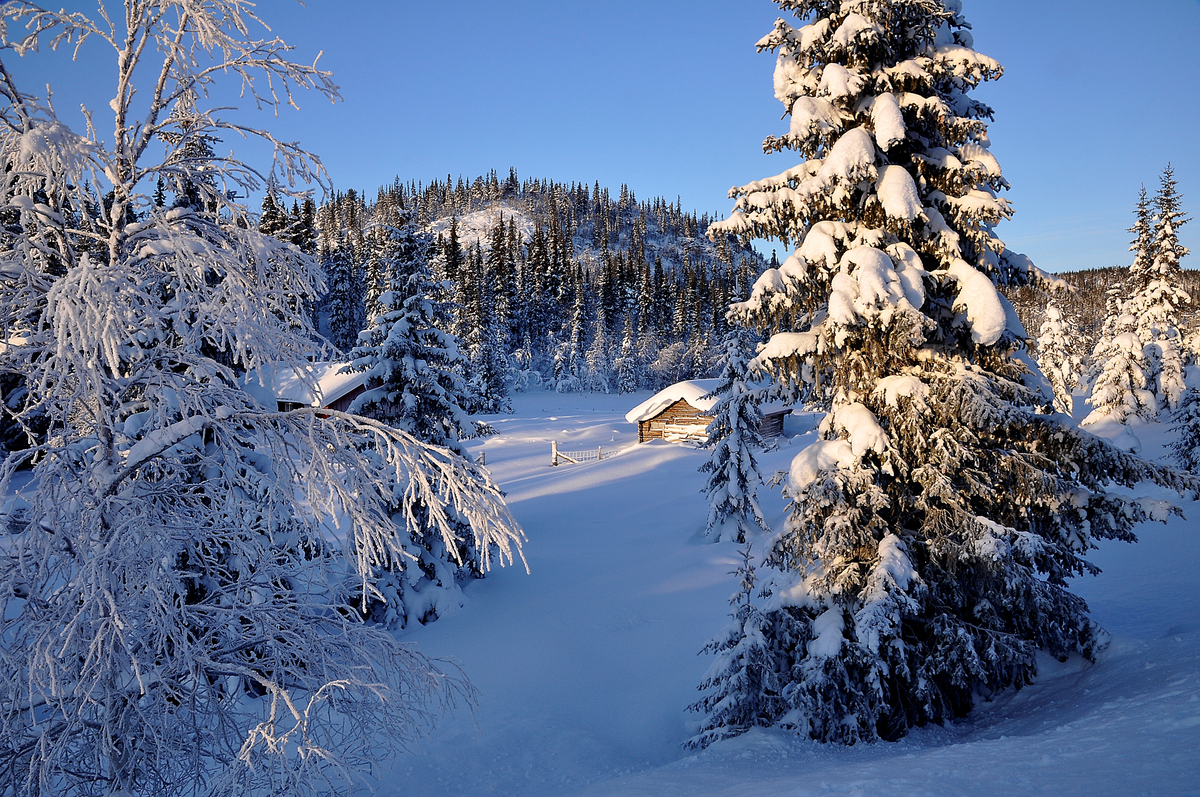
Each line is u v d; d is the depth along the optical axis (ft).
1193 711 17.12
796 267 31.81
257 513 20.61
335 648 18.93
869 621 27.17
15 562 15.26
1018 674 31.91
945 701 30.94
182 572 17.01
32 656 14.28
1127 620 38.47
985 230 31.63
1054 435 30.50
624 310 380.99
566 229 632.38
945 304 32.22
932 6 29.99
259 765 16.22
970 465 30.48
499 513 19.21
